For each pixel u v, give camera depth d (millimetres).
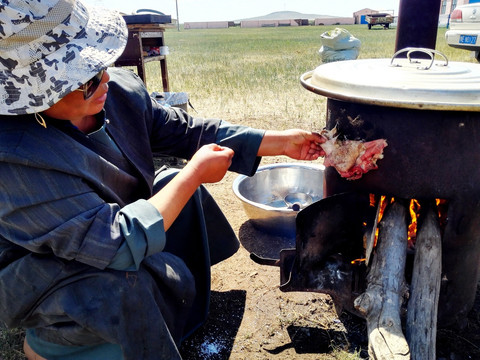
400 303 1572
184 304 1761
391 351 1364
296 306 2217
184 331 1999
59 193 1309
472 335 1983
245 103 6992
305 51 18734
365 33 34562
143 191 1754
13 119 1284
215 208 2221
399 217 1736
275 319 2133
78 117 1365
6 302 1477
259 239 2906
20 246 1451
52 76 1174
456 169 1591
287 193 3244
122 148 1628
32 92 1172
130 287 1453
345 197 1803
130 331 1472
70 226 1304
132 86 1787
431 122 1538
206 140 1987
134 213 1389
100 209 1365
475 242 1765
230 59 15539
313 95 7617
